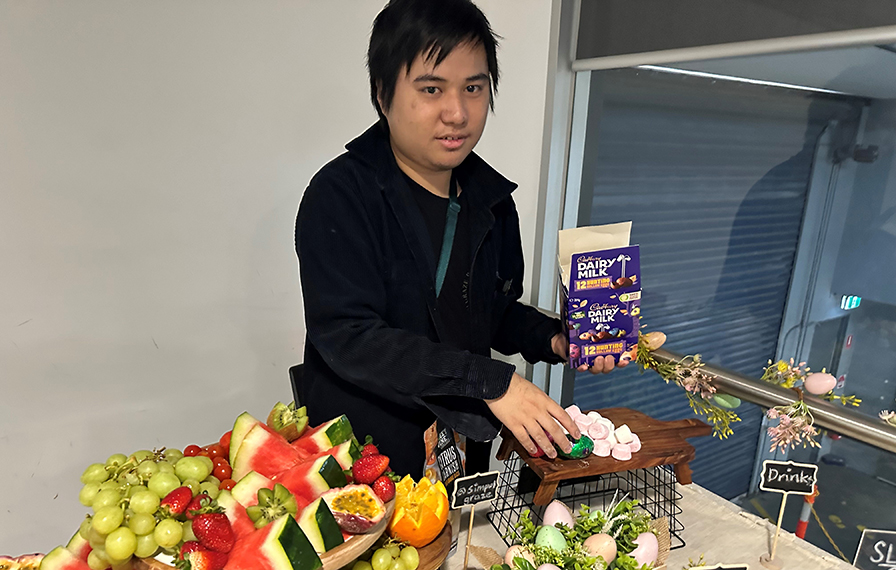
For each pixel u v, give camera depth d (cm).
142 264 124
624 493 112
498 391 86
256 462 81
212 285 133
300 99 133
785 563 96
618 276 100
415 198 103
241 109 127
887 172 115
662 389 177
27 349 116
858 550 95
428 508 77
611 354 105
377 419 103
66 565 70
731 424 159
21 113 107
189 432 139
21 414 118
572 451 96
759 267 143
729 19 122
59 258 115
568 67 162
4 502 120
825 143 123
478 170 110
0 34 102
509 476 115
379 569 73
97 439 127
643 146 155
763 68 124
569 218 178
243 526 68
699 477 173
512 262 122
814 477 93
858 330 128
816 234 130
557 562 75
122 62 113
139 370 129
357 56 138
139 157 119
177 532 64
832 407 94
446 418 90
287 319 145
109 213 118
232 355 140
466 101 88
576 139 170
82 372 123
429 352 86
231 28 122
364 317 91
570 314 101
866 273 124
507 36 152
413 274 99
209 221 129
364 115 143
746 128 134
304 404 110
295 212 140
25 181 109
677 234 156
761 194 137
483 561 82
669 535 94
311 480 74
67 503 127
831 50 110
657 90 147
